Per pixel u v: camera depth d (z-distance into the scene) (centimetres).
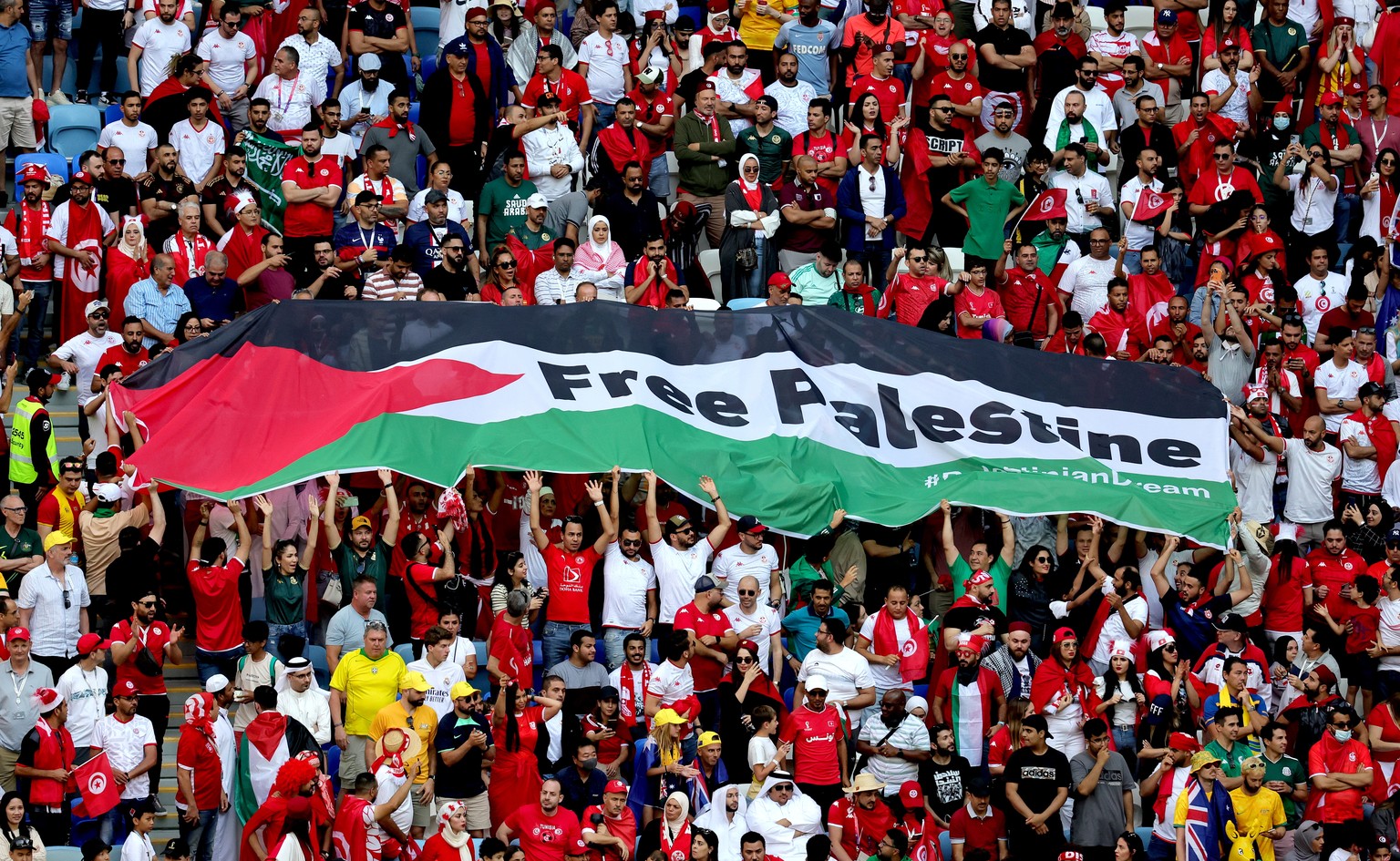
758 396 6756
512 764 5681
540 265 7381
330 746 5844
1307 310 7856
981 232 7712
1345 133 8431
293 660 5734
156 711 5806
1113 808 5822
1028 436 6819
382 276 7006
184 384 6488
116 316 7038
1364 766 6150
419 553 6166
